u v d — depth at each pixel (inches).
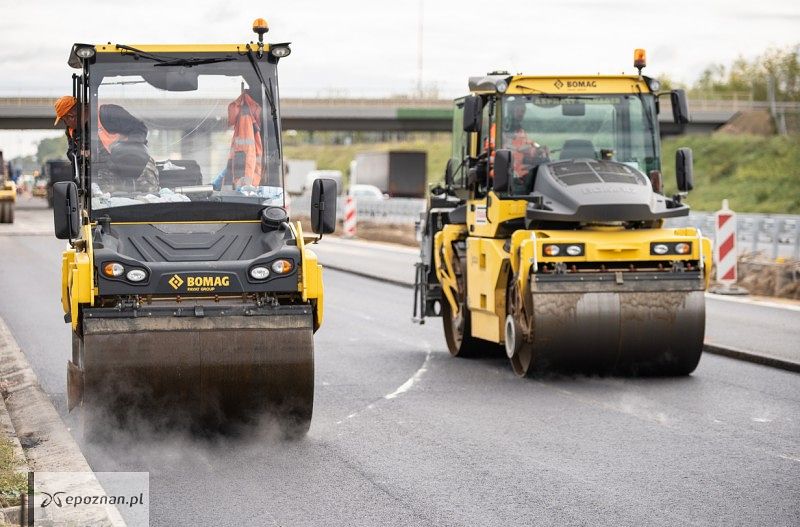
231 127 735.1
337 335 1224.8
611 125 1004.6
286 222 710.5
